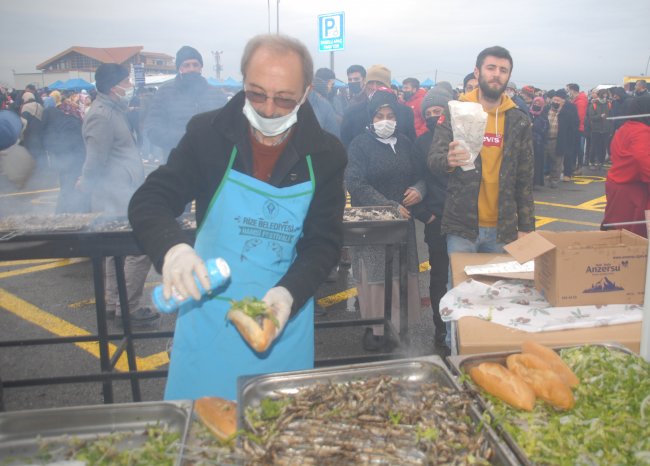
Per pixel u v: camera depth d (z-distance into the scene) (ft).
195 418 4.08
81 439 3.95
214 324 5.41
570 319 5.85
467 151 8.82
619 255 6.18
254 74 4.67
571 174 36.76
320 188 5.53
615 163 10.77
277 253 5.42
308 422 3.97
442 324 11.91
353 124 15.25
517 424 4.05
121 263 9.54
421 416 4.04
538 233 6.64
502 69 9.05
